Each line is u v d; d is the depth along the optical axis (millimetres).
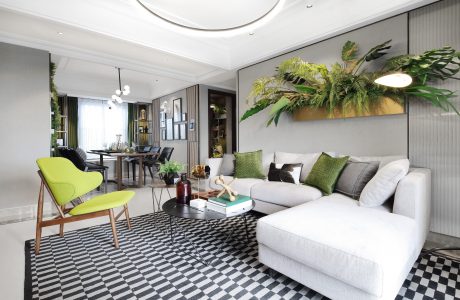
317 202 2088
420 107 2488
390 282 1192
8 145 3348
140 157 5270
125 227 2832
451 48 2113
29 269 1907
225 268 1908
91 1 2959
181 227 2818
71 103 7156
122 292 1615
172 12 3234
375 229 1465
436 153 2396
